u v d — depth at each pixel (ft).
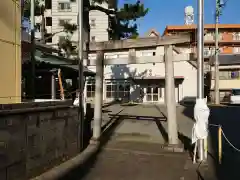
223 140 29.99
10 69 18.66
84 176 18.43
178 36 25.38
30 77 35.09
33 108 16.76
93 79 96.53
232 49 140.36
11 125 14.71
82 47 26.35
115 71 101.86
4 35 18.11
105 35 119.96
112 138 31.94
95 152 25.21
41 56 37.32
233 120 46.39
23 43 33.83
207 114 21.57
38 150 17.39
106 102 98.89
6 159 14.28
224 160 22.25
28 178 16.25
